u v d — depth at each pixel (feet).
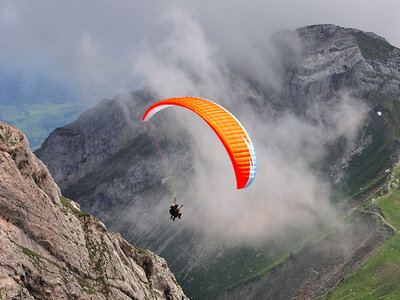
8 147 186.29
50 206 200.23
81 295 184.24
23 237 174.81
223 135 171.01
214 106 184.03
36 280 164.66
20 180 183.01
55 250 190.29
